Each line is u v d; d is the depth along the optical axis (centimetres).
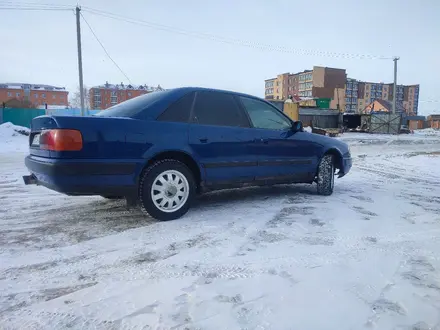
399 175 744
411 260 261
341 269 244
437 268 248
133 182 328
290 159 450
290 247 286
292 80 9756
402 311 192
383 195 508
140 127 331
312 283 223
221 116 394
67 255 269
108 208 412
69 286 220
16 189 534
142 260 260
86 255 269
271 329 174
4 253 272
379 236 316
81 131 302
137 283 223
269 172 430
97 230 330
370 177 709
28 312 190
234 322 180
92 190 311
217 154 380
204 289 214
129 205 415
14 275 234
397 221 364
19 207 418
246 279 228
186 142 357
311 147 473
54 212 395
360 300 203
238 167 399
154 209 347
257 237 311
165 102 358
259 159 417
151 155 334
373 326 178
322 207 423
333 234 320
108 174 313
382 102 6400
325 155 498
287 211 403
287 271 240
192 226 342
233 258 263
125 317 185
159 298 204
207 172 376
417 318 185
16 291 213
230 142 390
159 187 348
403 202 459
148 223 351
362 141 2189
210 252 275
